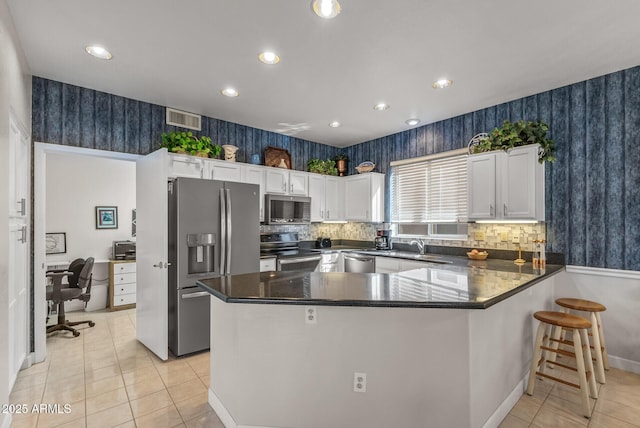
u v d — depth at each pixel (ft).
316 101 11.35
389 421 5.81
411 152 14.61
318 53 8.19
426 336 5.76
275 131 15.01
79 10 6.51
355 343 5.85
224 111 12.36
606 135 9.19
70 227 15.74
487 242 11.94
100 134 10.47
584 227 9.56
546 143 9.78
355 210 15.94
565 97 9.96
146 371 9.03
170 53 8.20
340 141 16.80
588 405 6.90
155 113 11.62
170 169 11.14
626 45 7.73
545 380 8.48
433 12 6.57
